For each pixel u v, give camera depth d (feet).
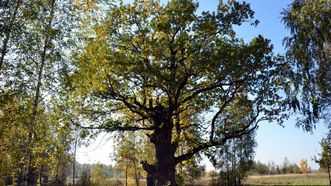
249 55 64.80
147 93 73.77
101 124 71.67
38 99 49.98
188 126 77.82
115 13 67.92
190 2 64.44
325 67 72.43
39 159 55.72
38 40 47.26
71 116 64.34
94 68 63.41
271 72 69.56
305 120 75.31
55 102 53.42
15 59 46.03
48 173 112.78
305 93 74.28
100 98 70.44
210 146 73.72
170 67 66.54
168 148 70.64
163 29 63.57
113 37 69.67
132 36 69.41
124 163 131.95
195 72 68.33
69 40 51.39
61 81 51.70
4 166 47.16
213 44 65.67
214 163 78.13
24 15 46.57
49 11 49.70
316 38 72.23
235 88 72.54
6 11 44.62
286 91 74.18
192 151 73.41
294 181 185.68
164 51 67.97
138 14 69.26
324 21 71.82
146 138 121.49
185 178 107.04
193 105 78.18
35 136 49.03
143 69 61.16
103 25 67.15
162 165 69.15
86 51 62.08
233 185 158.20
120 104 75.25
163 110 71.92
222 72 67.26
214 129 73.87
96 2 57.72
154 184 68.74
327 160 103.76
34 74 47.80
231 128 73.46
